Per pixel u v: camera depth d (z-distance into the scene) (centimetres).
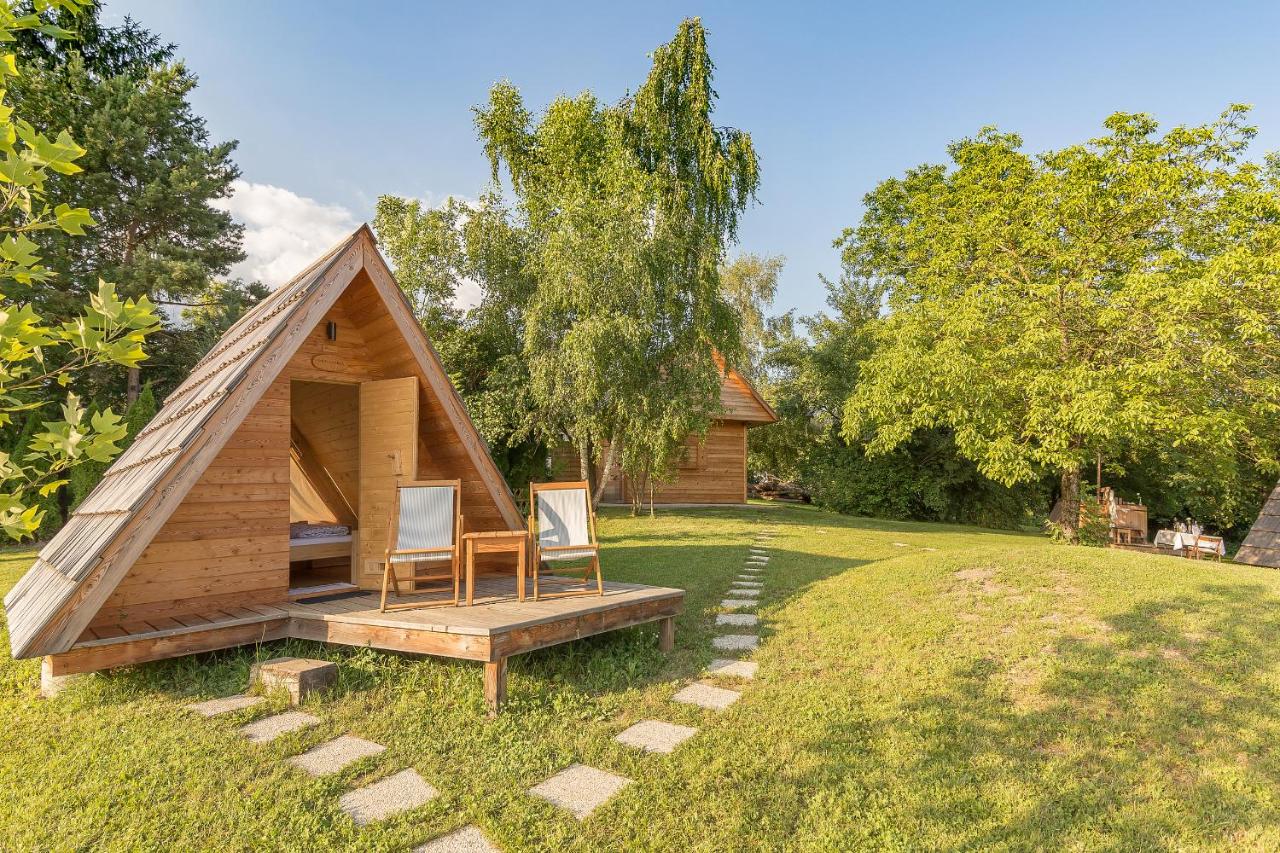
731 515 2145
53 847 321
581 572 890
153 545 573
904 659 609
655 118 1847
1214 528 2702
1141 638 626
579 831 341
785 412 2792
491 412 1808
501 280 1944
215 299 2433
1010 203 1456
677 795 379
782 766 419
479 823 348
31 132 182
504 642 498
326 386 766
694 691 549
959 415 1444
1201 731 468
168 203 2142
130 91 2077
